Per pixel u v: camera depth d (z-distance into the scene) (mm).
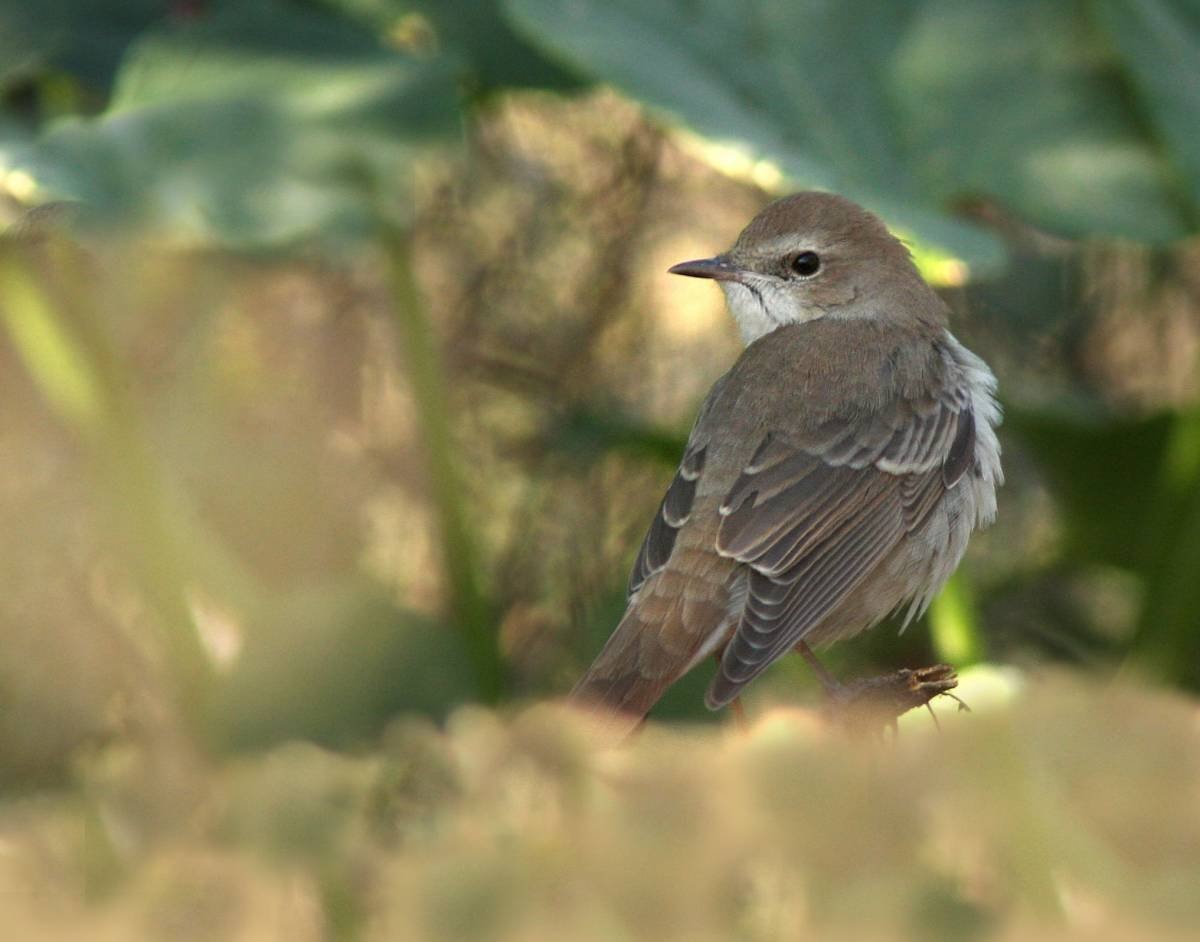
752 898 5516
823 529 8602
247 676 10453
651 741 6402
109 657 12164
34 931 5461
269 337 13922
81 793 5949
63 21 11273
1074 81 10453
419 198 14516
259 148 9570
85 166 9164
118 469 10477
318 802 5887
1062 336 14766
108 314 12398
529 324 14625
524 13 10039
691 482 8727
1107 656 13688
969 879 6070
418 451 14062
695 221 14914
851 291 9641
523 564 13984
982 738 6891
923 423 9109
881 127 10281
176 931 5500
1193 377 13938
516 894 5523
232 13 10562
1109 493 12695
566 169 14727
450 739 6234
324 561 13703
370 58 10289
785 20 10578
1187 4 10688
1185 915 6000
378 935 5527
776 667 10953
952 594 10008
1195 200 9867
